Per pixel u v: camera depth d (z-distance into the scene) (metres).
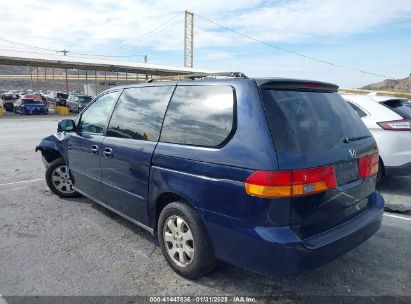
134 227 4.43
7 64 35.84
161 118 3.51
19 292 3.03
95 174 4.43
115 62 42.09
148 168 3.46
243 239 2.68
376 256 3.72
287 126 2.72
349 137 3.17
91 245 3.92
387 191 6.01
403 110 5.82
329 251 2.71
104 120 4.37
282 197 2.54
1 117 27.72
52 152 5.58
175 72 45.09
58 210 5.01
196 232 3.04
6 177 6.95
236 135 2.77
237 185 2.69
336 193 2.87
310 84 3.14
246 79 2.93
